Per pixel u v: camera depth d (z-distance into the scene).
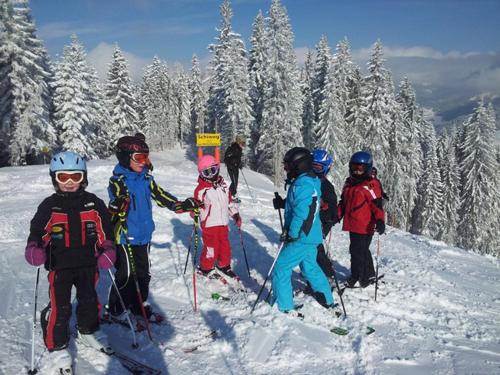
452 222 39.16
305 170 4.48
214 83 41.88
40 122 28.73
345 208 5.67
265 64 39.81
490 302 5.90
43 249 3.11
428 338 4.45
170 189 13.52
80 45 41.12
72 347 3.63
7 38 27.30
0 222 8.63
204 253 5.65
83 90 35.47
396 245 9.07
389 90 33.66
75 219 3.30
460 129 54.41
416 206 40.62
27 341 3.73
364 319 4.77
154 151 63.91
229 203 5.70
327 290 4.78
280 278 4.59
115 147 4.19
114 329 4.11
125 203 4.06
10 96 28.03
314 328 4.32
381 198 5.47
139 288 4.28
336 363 3.78
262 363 3.68
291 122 34.56
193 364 3.62
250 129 39.12
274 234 8.76
